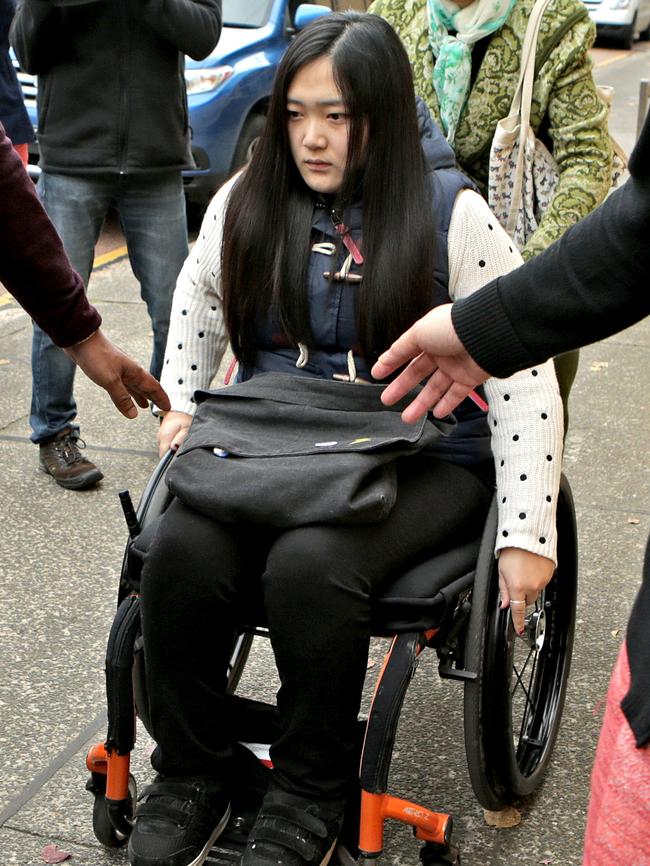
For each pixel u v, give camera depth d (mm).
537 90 2809
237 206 2303
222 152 7207
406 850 2402
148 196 4137
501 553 2195
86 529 3826
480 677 2164
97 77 3934
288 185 2275
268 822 2080
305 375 2322
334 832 2100
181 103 4121
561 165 2859
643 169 1281
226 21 7539
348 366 2279
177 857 2094
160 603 2076
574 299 1354
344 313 2242
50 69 3961
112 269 6957
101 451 4449
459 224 2266
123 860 2379
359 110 2164
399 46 2219
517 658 3086
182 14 3877
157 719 2146
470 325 1433
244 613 2188
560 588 2676
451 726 2832
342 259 2250
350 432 2156
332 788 2100
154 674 2119
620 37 17766
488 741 2248
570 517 2580
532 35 2770
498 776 2322
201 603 2068
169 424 2510
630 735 1248
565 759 2719
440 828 2094
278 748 2111
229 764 2207
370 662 3102
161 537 2092
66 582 3488
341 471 2029
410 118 2219
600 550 3697
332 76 2154
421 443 2098
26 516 3906
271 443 2162
